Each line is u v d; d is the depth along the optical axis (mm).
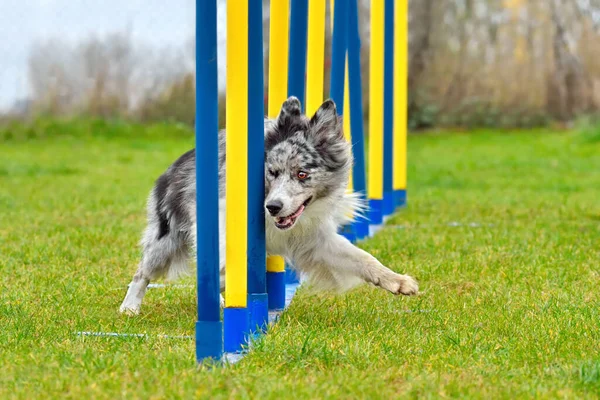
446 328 5684
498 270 7637
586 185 15391
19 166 17781
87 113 25094
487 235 9508
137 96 25312
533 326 5637
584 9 26781
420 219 11016
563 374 4547
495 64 26859
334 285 6074
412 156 20906
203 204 4543
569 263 7891
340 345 5062
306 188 5832
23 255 8305
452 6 26719
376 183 10398
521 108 26953
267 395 4105
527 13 26797
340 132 6078
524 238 9297
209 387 4180
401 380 4426
